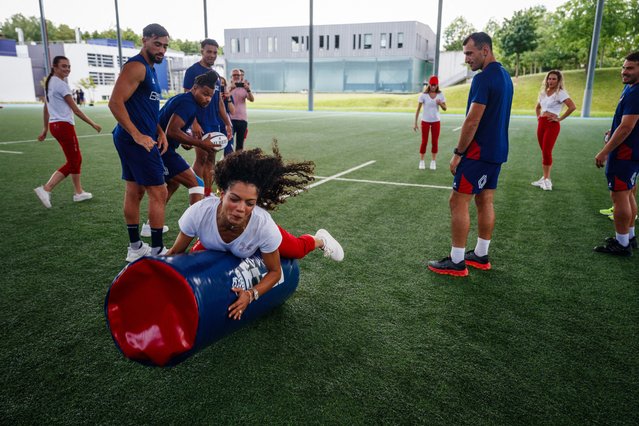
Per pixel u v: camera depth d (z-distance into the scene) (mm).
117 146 3600
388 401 2012
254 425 1850
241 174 1997
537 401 2031
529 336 2592
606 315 2859
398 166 8750
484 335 2598
